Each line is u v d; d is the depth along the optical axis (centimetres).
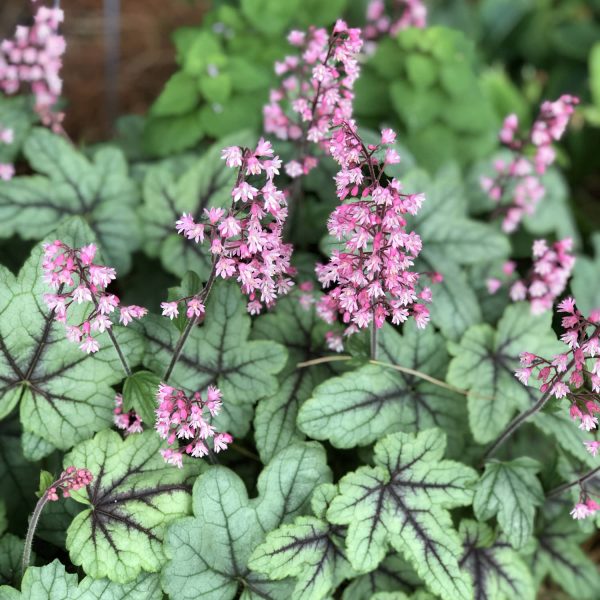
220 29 51
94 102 65
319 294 37
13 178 41
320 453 33
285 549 31
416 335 37
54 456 34
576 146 68
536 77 75
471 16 71
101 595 30
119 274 41
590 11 75
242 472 37
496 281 41
